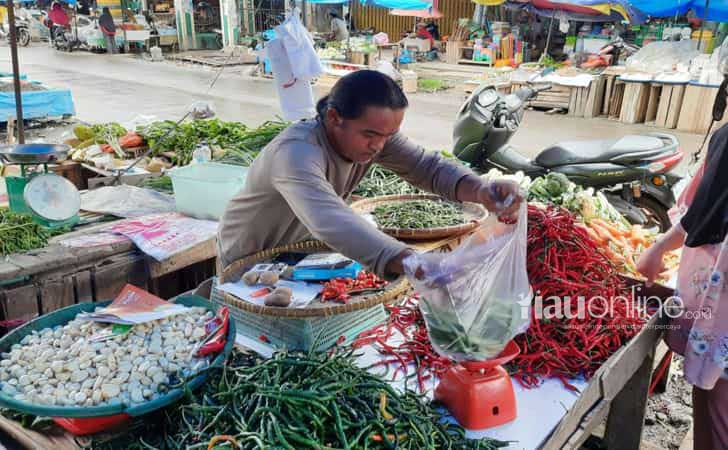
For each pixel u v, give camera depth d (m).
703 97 9.27
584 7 11.98
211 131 5.43
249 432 1.32
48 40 24.84
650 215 4.68
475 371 1.60
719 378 1.98
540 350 1.86
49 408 1.40
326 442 1.35
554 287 1.91
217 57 18.86
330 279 1.93
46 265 2.73
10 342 1.71
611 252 2.68
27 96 9.12
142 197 3.92
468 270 1.49
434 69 16.88
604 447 2.50
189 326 1.75
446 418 1.61
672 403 3.14
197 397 1.53
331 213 1.59
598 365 1.85
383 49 20.12
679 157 4.52
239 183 3.46
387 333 1.99
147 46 20.84
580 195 3.38
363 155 1.73
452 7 20.06
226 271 2.02
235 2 18.89
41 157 3.02
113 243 3.01
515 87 11.26
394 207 3.14
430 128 9.70
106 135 5.25
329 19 20.50
